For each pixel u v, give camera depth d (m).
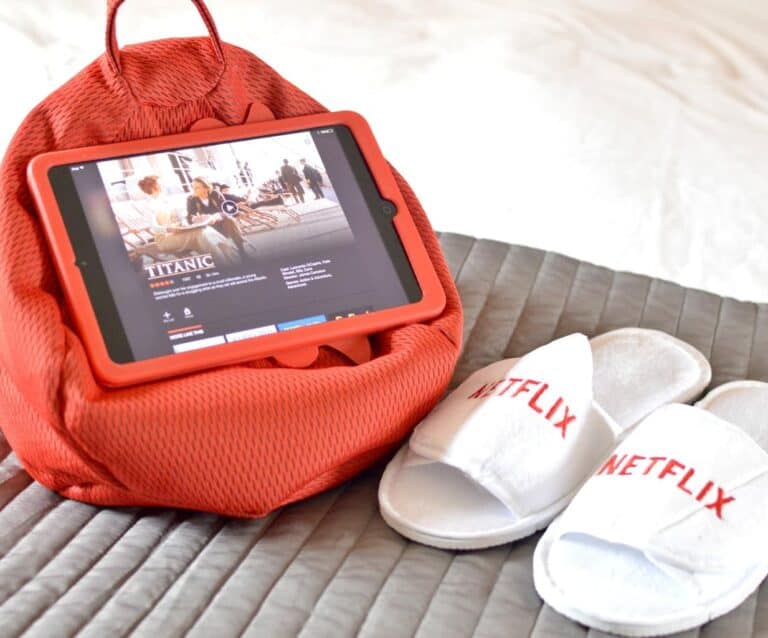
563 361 0.87
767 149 1.29
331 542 0.81
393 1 1.50
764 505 0.77
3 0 1.42
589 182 1.24
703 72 1.41
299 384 0.79
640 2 1.52
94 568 0.78
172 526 0.82
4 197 0.82
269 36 1.42
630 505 0.76
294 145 0.91
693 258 1.16
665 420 0.83
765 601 0.77
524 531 0.80
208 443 0.77
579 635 0.73
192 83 0.91
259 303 0.84
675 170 1.26
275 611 0.74
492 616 0.75
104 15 1.43
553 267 1.11
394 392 0.82
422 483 0.85
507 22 1.47
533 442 0.81
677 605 0.73
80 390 0.75
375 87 1.36
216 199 0.87
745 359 1.02
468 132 1.31
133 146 0.87
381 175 0.92
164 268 0.83
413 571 0.78
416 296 0.87
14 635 0.72
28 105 1.30
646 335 1.02
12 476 0.88
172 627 0.73
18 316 0.77
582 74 1.38
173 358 0.79
